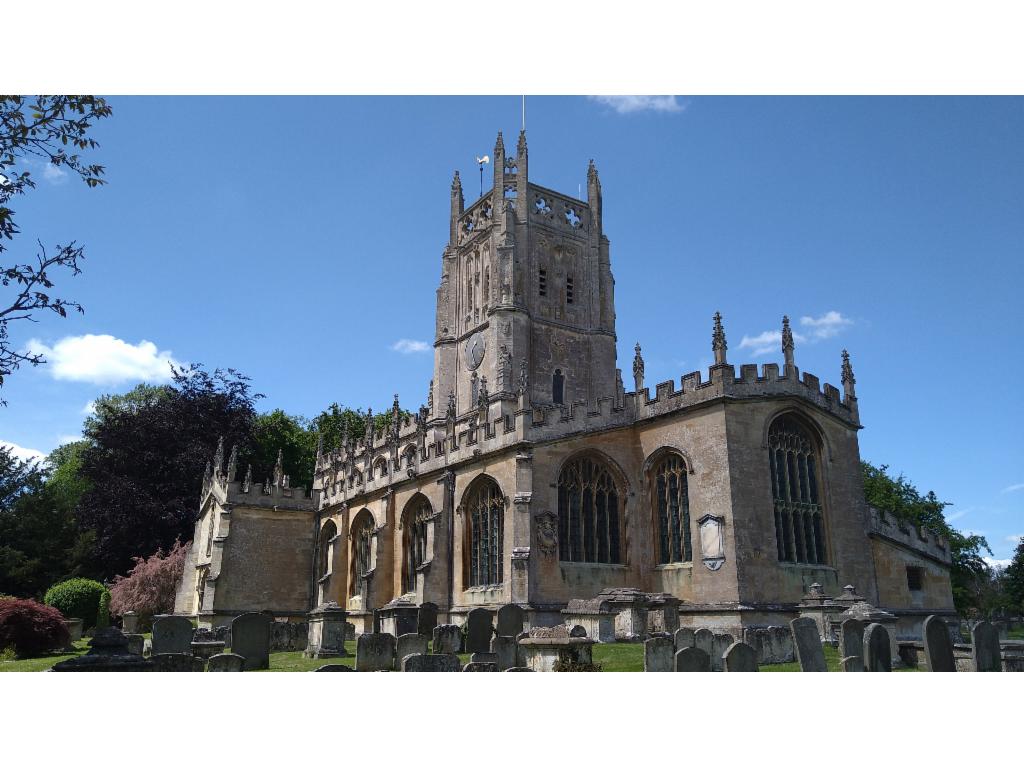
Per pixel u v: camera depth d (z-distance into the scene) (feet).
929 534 142.10
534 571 124.16
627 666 81.71
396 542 168.86
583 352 252.83
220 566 186.29
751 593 114.83
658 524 132.36
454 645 107.55
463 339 252.42
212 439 238.07
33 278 55.57
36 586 209.26
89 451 234.79
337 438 322.55
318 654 103.50
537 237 254.47
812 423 130.41
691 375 128.77
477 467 143.43
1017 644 83.10
